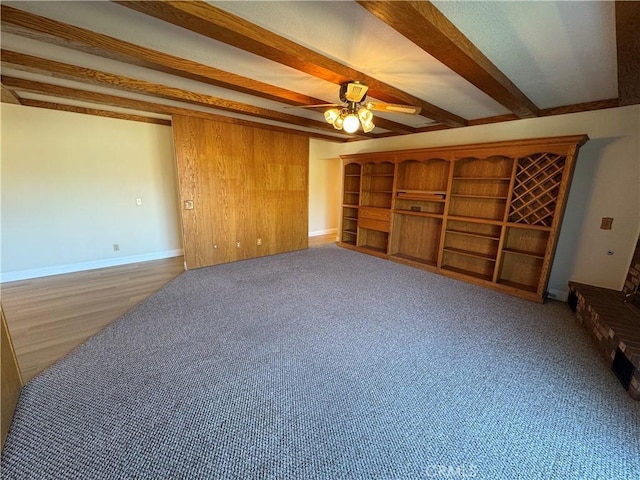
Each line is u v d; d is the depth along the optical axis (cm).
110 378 202
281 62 209
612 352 217
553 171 337
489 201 407
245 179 488
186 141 416
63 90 304
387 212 512
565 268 348
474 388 197
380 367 219
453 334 267
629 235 302
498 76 229
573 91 281
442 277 426
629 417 173
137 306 318
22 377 200
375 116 399
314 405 181
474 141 418
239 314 302
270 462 145
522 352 239
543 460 146
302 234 591
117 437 156
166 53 219
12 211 382
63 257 425
